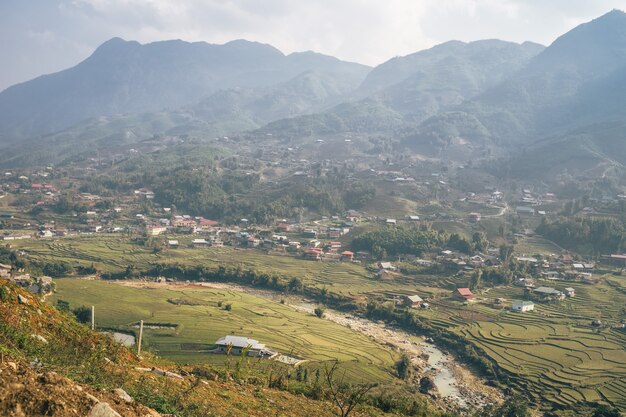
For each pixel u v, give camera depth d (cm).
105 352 2525
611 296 14200
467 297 14150
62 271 14962
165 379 2433
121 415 1473
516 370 9525
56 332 2534
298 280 15012
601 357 10075
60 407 1282
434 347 11325
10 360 1516
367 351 10331
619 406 8006
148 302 12181
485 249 18625
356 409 3478
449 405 8038
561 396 8462
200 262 16875
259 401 2725
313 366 8650
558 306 13538
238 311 12219
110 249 17838
